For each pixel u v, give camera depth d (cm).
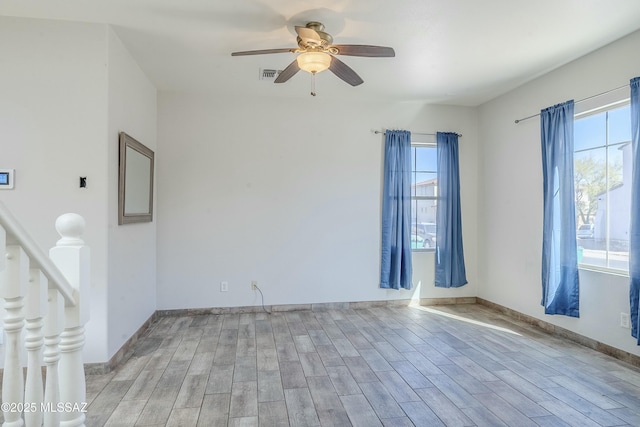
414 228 478
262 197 434
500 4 243
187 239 418
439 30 279
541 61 336
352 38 292
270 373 268
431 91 419
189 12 253
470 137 482
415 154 479
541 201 374
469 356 302
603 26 272
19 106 260
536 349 317
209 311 423
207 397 233
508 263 423
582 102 325
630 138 292
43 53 263
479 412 216
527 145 392
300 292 443
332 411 217
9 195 258
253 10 251
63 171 264
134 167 323
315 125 445
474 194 482
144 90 364
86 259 140
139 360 292
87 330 267
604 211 315
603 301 309
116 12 253
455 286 470
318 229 446
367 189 456
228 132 427
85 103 267
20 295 111
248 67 348
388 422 206
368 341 337
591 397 234
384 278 453
